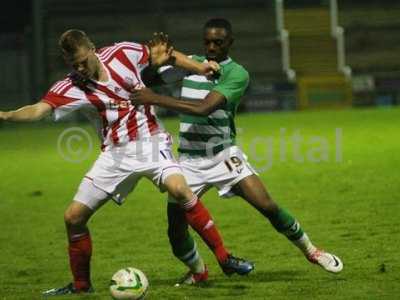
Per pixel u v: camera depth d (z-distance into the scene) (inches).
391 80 3919.8
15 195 1592.0
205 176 825.5
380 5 4630.9
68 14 4507.9
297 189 1517.0
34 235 1183.6
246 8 4574.3
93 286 845.2
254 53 4416.8
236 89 801.6
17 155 2295.8
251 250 1009.5
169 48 791.7
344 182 1567.4
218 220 1232.8
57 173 1893.5
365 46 4488.2
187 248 828.6
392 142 2208.4
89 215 788.0
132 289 720.3
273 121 3115.2
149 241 1100.5
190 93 829.8
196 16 4532.5
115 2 4549.7
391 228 1109.7
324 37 4446.4
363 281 819.4
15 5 4355.3
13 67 4030.5
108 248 1063.6
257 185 816.9
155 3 4579.2
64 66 4256.9
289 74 4276.6
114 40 4448.8
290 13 4510.3
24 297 805.9
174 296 781.9
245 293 786.8
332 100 3860.7
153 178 782.5
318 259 827.4
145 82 818.2
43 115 763.4
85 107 774.5
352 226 1138.7
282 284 820.0
